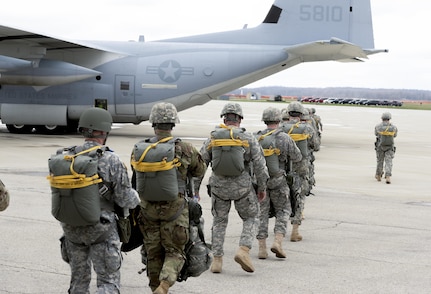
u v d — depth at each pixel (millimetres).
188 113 52281
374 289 6520
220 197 6957
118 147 20844
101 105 24828
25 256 7434
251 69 24922
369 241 8844
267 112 7895
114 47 25422
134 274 6953
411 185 14969
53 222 9297
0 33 22484
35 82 24062
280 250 7699
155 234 5598
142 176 5441
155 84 24797
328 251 8234
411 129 39625
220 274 7035
